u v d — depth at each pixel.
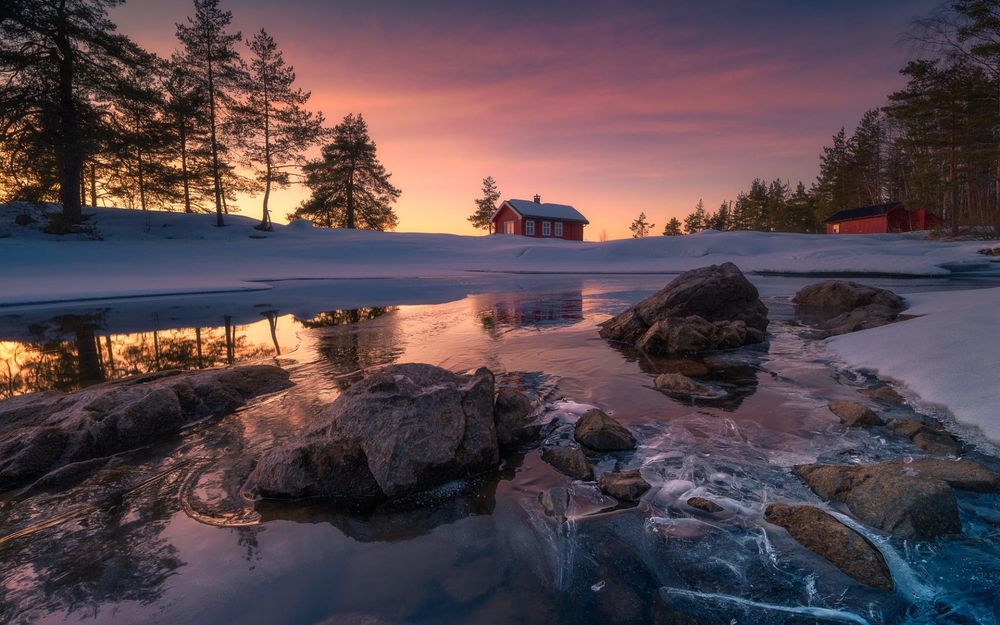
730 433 4.41
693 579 2.51
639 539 2.88
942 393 4.63
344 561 2.76
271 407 5.53
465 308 13.71
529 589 2.47
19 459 3.94
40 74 28.73
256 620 2.28
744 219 89.19
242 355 8.19
